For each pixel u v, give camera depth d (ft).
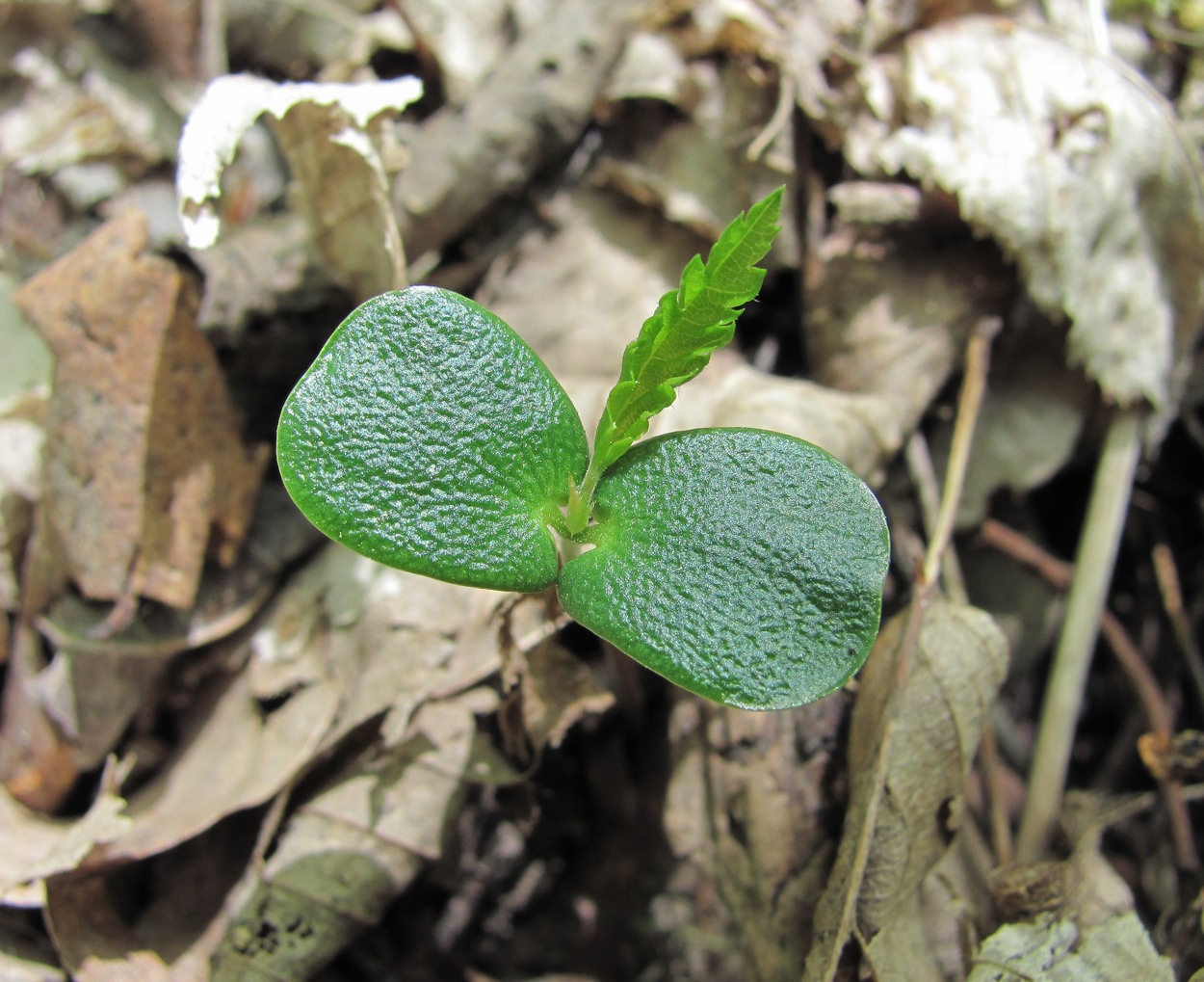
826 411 0.26
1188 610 0.29
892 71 0.29
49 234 0.33
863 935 0.21
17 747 0.25
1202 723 0.28
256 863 0.23
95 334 0.24
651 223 0.30
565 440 0.16
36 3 0.35
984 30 0.29
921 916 0.22
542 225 0.30
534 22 0.32
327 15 0.34
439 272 0.30
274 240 0.29
